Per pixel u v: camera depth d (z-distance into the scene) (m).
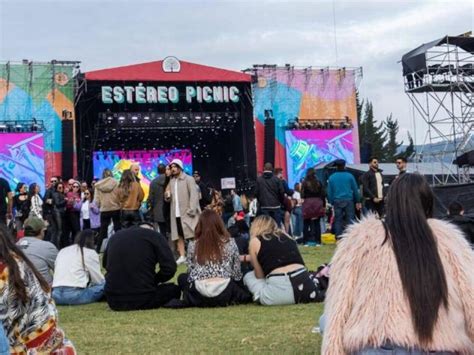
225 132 37.50
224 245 7.50
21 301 3.10
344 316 2.44
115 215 13.18
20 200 14.45
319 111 33.81
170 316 6.85
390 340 2.32
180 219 11.66
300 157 33.09
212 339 5.59
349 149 33.75
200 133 37.72
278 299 7.21
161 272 7.41
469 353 2.36
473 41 26.66
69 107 30.59
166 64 31.84
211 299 7.34
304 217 14.98
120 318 6.81
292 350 5.04
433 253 2.40
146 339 5.69
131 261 7.35
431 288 2.34
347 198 13.54
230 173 38.06
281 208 13.66
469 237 8.20
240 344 5.36
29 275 3.15
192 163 39.16
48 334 3.20
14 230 12.30
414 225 2.46
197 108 34.66
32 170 29.56
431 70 26.95
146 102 31.84
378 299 2.38
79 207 15.52
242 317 6.60
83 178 32.66
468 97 27.42
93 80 30.97
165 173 12.34
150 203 12.53
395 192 2.55
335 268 2.53
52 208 14.64
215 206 14.10
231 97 32.62
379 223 2.55
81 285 7.84
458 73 26.75
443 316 2.34
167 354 5.06
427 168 26.91
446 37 26.36
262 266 7.36
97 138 35.56
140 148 38.25
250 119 33.66
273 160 32.62
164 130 36.66
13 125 29.78
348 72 34.22
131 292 7.28
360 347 2.36
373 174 13.31
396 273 2.39
